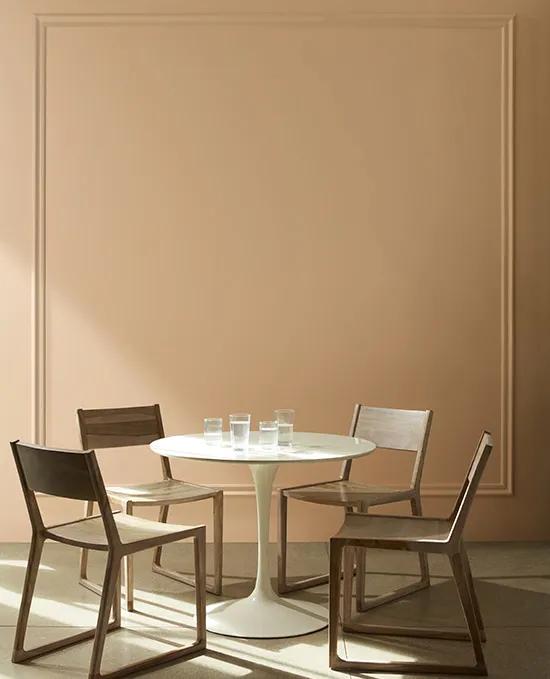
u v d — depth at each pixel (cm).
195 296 491
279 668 311
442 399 491
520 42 489
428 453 492
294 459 327
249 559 454
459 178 491
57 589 402
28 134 488
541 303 490
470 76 491
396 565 441
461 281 492
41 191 488
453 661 316
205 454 335
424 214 491
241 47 489
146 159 489
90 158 489
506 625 355
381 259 492
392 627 344
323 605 380
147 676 303
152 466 490
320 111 491
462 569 307
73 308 490
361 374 491
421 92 491
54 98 489
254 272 491
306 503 490
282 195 491
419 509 395
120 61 489
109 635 344
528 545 480
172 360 491
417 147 490
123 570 430
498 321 492
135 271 491
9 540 487
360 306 492
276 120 491
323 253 491
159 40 489
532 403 491
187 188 491
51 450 296
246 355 491
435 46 490
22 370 489
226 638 342
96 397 491
